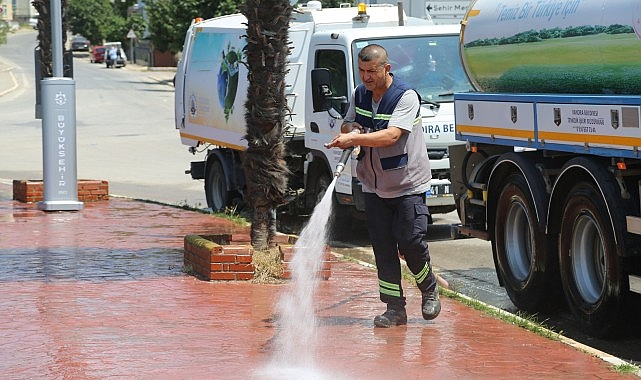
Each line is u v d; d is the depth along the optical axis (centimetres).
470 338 989
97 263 1412
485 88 1323
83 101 6462
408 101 976
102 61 13138
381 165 986
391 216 1016
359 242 1825
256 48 1285
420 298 1188
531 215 1207
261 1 1276
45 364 883
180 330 1012
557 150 1129
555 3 1139
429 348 947
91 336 985
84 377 843
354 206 1761
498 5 1262
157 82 8894
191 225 1841
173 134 4312
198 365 883
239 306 1125
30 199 2191
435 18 2889
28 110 5734
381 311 1109
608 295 1067
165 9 8319
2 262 1420
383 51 970
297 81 1978
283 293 1200
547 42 1145
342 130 1024
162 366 879
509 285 1280
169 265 1395
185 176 2977
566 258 1147
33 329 1013
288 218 2125
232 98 2066
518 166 1215
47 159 2034
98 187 2227
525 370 873
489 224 1318
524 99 1184
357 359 906
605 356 933
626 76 1038
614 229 1034
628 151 997
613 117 1016
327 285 1257
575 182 1133
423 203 1008
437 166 1714
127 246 1576
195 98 2292
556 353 934
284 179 1305
